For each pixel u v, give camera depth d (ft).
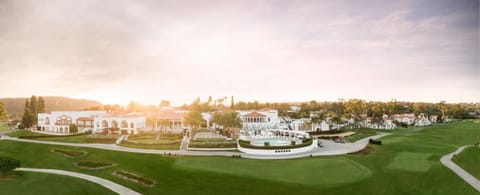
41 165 164.14
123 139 253.24
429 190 122.62
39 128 351.87
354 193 119.14
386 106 563.89
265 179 135.95
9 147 205.26
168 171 151.02
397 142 261.44
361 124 481.87
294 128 365.81
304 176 140.77
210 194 118.62
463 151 194.08
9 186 115.24
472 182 126.52
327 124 376.48
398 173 146.10
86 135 277.03
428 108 588.91
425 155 191.11
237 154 200.75
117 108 517.96
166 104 577.43
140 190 123.34
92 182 131.34
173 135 273.54
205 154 199.72
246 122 363.15
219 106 581.12
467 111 551.59
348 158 182.09
